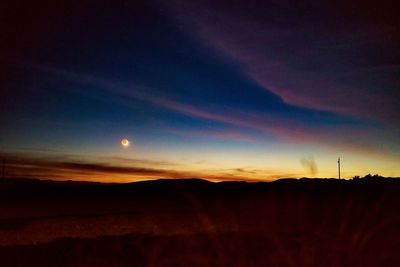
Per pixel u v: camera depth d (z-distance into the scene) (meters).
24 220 14.21
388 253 13.98
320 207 21.59
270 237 15.34
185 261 12.80
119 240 13.73
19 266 11.66
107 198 25.64
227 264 12.66
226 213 18.47
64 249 12.70
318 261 13.00
